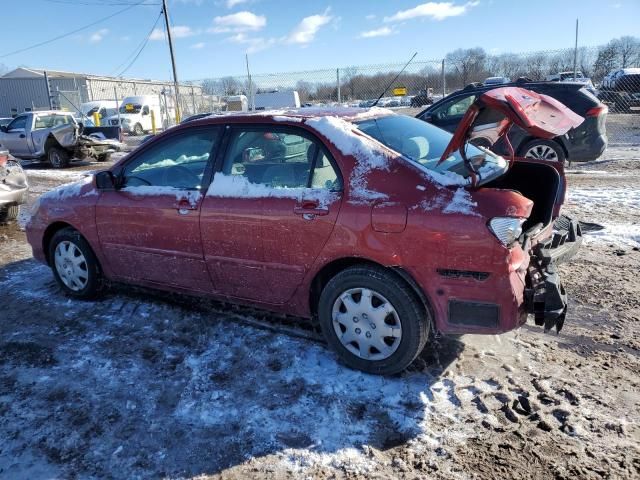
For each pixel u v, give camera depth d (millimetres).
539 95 3160
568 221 3887
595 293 4430
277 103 20875
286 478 2496
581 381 3145
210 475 2537
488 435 2719
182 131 3965
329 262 3254
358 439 2732
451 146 2922
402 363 3156
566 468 2477
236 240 3559
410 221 2953
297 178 3391
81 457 2678
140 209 4008
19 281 5207
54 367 3529
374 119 3771
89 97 42062
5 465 2633
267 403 3053
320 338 3781
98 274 4547
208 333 3922
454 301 2941
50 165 15438
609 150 13492
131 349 3736
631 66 23125
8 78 41000
